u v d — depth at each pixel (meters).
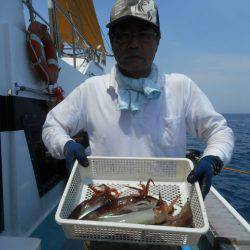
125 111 1.06
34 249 0.91
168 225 0.77
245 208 3.71
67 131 1.13
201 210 0.76
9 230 1.44
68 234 0.75
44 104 1.93
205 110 1.05
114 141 1.08
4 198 1.42
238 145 10.63
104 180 1.11
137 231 0.71
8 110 1.47
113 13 1.00
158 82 1.06
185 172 1.06
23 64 1.67
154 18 0.98
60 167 2.13
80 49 3.90
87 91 1.11
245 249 1.10
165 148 1.07
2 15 1.54
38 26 1.85
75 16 4.06
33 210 1.66
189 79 1.11
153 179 1.09
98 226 0.71
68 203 0.89
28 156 1.63
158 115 1.05
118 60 1.04
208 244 1.24
